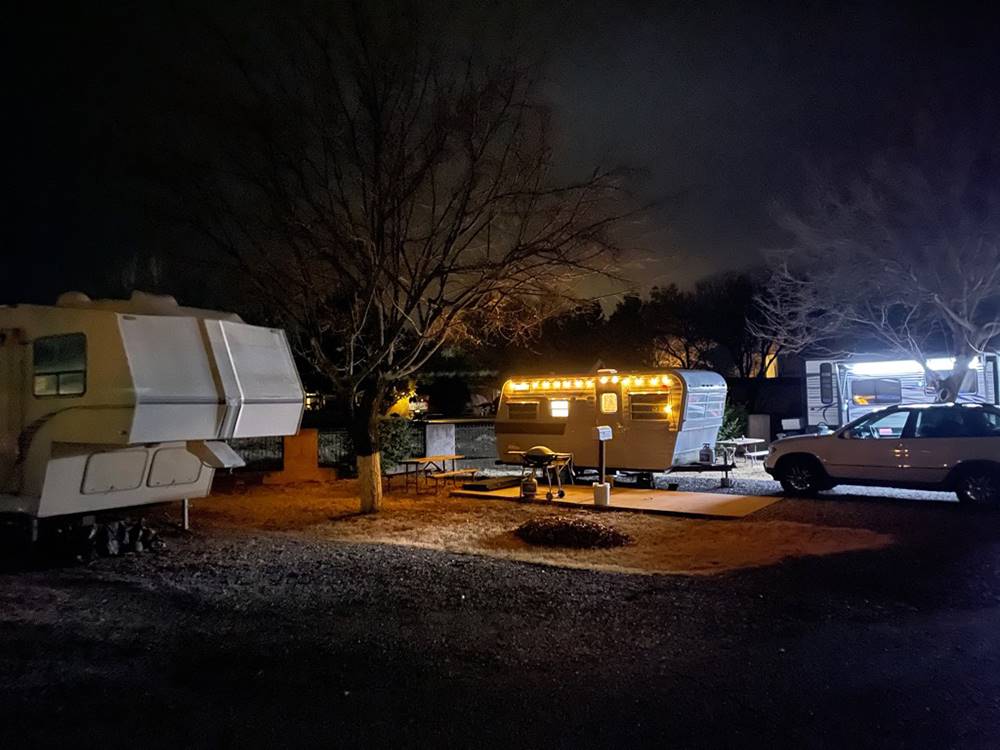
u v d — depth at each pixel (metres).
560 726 4.70
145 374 8.80
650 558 9.73
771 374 37.19
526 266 12.52
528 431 17.33
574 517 12.34
